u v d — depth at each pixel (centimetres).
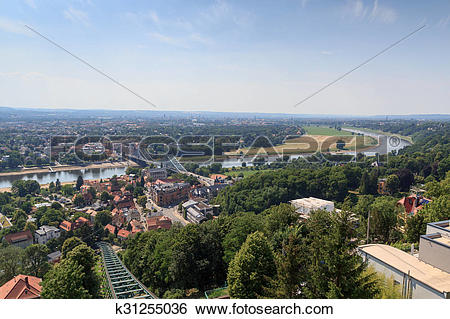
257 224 6128
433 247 3691
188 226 6062
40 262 8775
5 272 8256
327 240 3050
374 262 4022
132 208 17925
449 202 6019
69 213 16738
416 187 16388
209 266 5816
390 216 6316
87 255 4681
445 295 3100
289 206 6256
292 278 3256
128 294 6034
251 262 4125
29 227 13688
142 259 7444
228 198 17312
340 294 2870
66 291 3816
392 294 3372
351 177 17375
